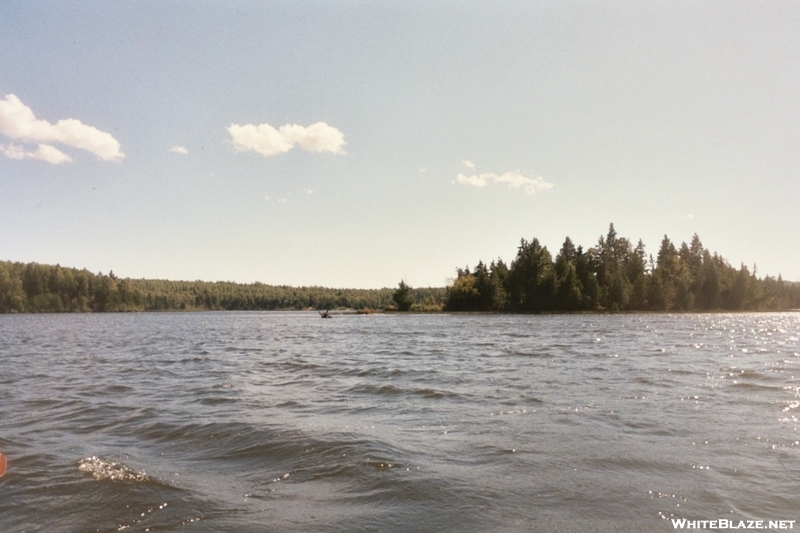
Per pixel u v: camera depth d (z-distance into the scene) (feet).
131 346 158.61
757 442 42.63
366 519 28.91
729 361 100.22
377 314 545.03
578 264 490.90
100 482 34.37
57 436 46.93
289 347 149.79
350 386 74.18
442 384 74.33
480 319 355.15
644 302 474.08
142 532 27.58
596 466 37.01
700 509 29.89
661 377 78.48
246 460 39.47
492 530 27.55
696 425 48.32
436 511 29.86
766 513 29.32
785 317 397.39
